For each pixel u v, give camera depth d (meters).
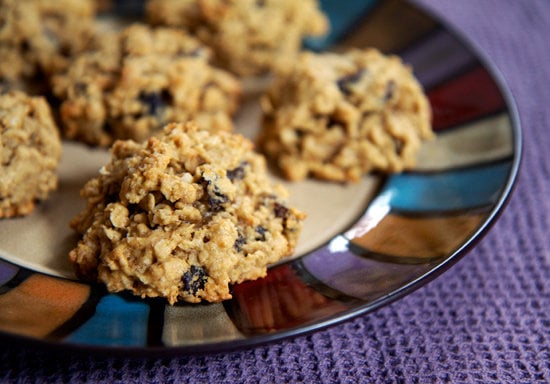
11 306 0.26
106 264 0.27
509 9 0.42
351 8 0.38
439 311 0.28
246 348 0.25
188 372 0.26
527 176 0.33
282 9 0.37
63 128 0.33
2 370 0.26
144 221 0.27
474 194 0.30
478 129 0.32
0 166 0.29
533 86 0.38
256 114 0.35
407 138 0.32
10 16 0.34
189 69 0.33
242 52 0.36
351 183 0.32
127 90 0.32
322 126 0.32
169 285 0.26
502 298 0.29
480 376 0.27
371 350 0.27
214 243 0.27
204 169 0.27
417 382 0.26
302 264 0.28
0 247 0.29
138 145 0.29
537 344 0.28
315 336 0.27
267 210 0.28
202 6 0.36
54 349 0.24
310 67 0.33
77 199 0.31
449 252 0.27
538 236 0.31
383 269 0.27
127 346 0.24
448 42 0.35
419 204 0.31
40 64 0.35
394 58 0.34
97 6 0.38
